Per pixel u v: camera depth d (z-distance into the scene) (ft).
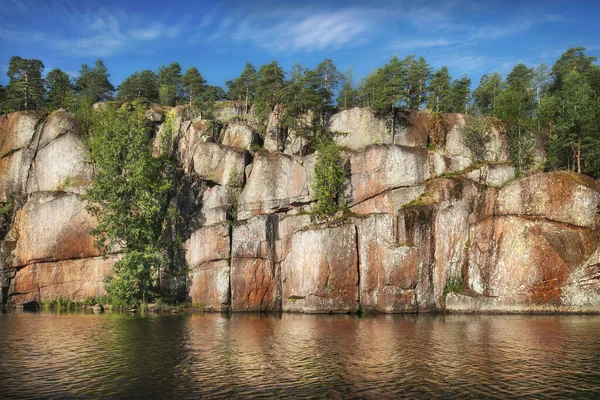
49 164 268.62
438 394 82.17
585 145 244.01
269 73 290.56
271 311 215.10
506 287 202.39
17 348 121.70
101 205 234.99
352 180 232.12
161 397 80.64
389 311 200.03
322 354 113.39
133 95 331.57
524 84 378.53
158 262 219.41
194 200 248.11
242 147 269.44
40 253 240.94
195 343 128.36
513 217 206.39
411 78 300.61
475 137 256.52
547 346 122.62
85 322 173.27
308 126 270.87
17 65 324.19
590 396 81.46
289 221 221.66
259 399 79.51
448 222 209.97
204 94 325.62
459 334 141.79
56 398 80.33
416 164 225.15
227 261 219.20
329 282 205.77
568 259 198.59
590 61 363.97
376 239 206.28
